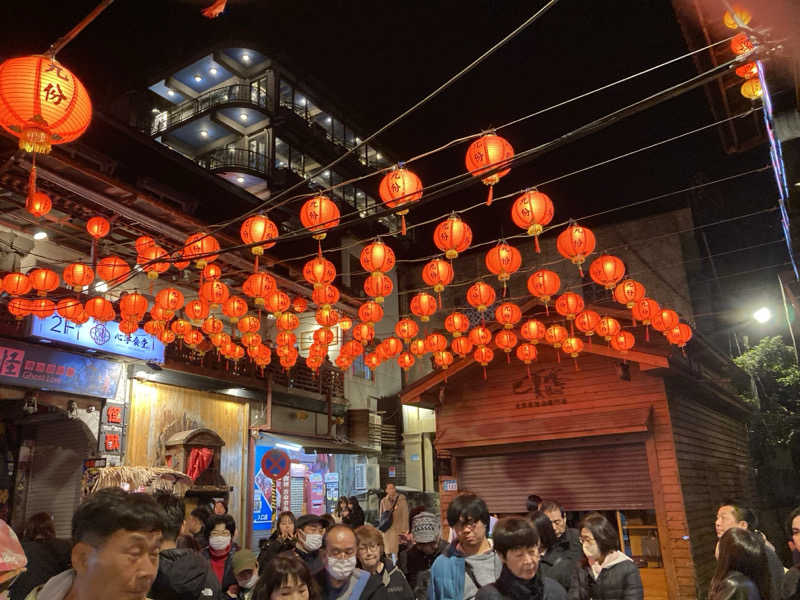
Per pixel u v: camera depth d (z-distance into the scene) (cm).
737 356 2442
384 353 1488
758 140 1050
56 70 594
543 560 673
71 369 1403
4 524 220
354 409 2455
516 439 1409
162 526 213
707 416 1653
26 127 579
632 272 2656
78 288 1088
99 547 200
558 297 1248
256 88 3712
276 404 2034
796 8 439
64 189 1321
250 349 1489
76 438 1477
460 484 1534
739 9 510
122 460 1488
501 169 591
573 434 1341
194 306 1259
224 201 2878
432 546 738
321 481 2164
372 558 571
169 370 1627
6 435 1511
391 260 1066
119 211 1395
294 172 3550
